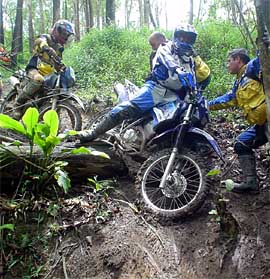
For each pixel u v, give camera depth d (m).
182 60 4.66
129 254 3.76
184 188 4.12
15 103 5.86
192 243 3.81
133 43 10.81
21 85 5.86
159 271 3.63
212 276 3.56
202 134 4.18
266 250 3.66
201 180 4.02
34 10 24.94
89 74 9.43
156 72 4.57
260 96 4.11
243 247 3.70
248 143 4.29
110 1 14.84
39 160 4.18
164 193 4.13
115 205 4.27
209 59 8.70
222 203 3.83
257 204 4.19
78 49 11.28
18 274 3.69
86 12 19.38
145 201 4.18
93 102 7.28
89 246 3.86
